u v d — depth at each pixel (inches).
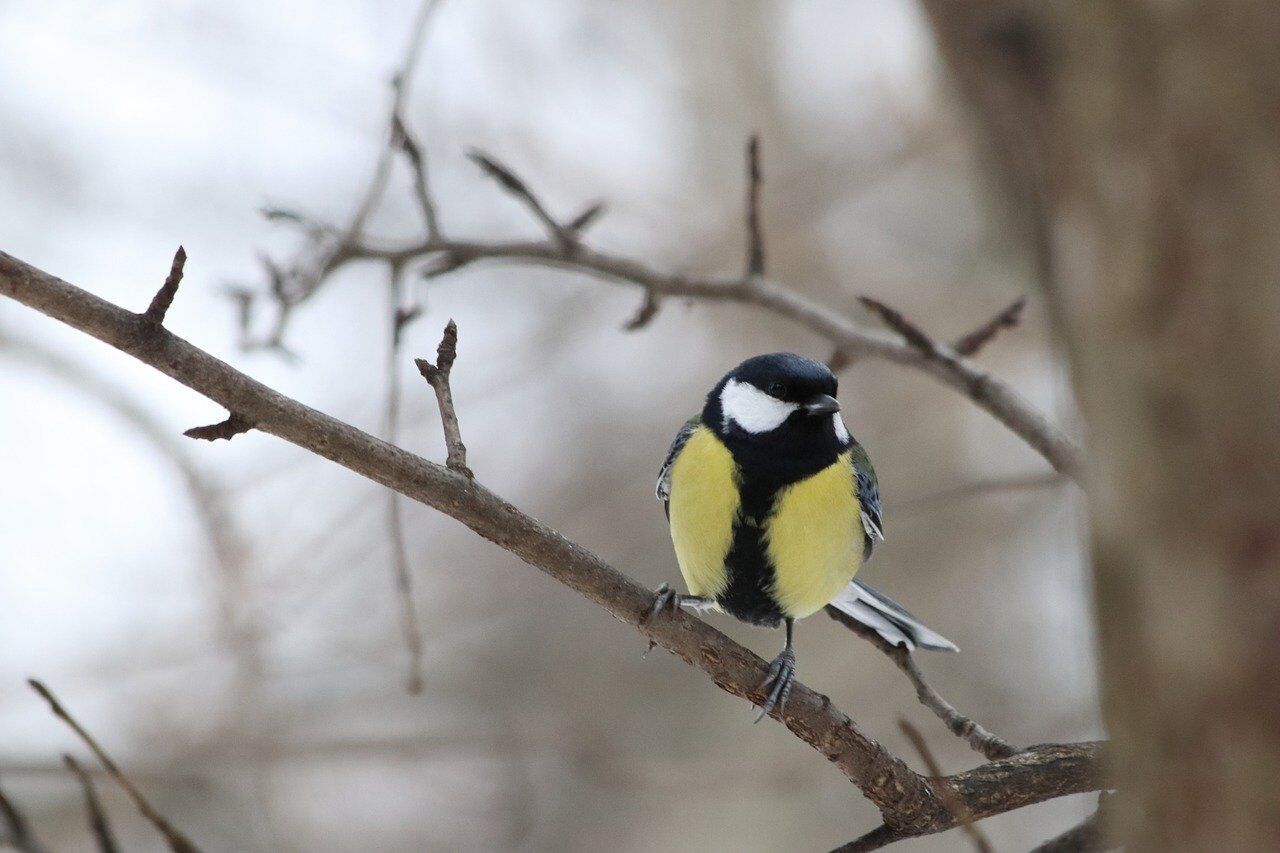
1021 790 213.0
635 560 612.4
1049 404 577.6
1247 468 96.2
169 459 456.8
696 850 571.8
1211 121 96.0
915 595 605.9
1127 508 103.0
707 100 677.9
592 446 640.4
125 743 463.8
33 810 461.7
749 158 339.0
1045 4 111.9
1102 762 195.2
